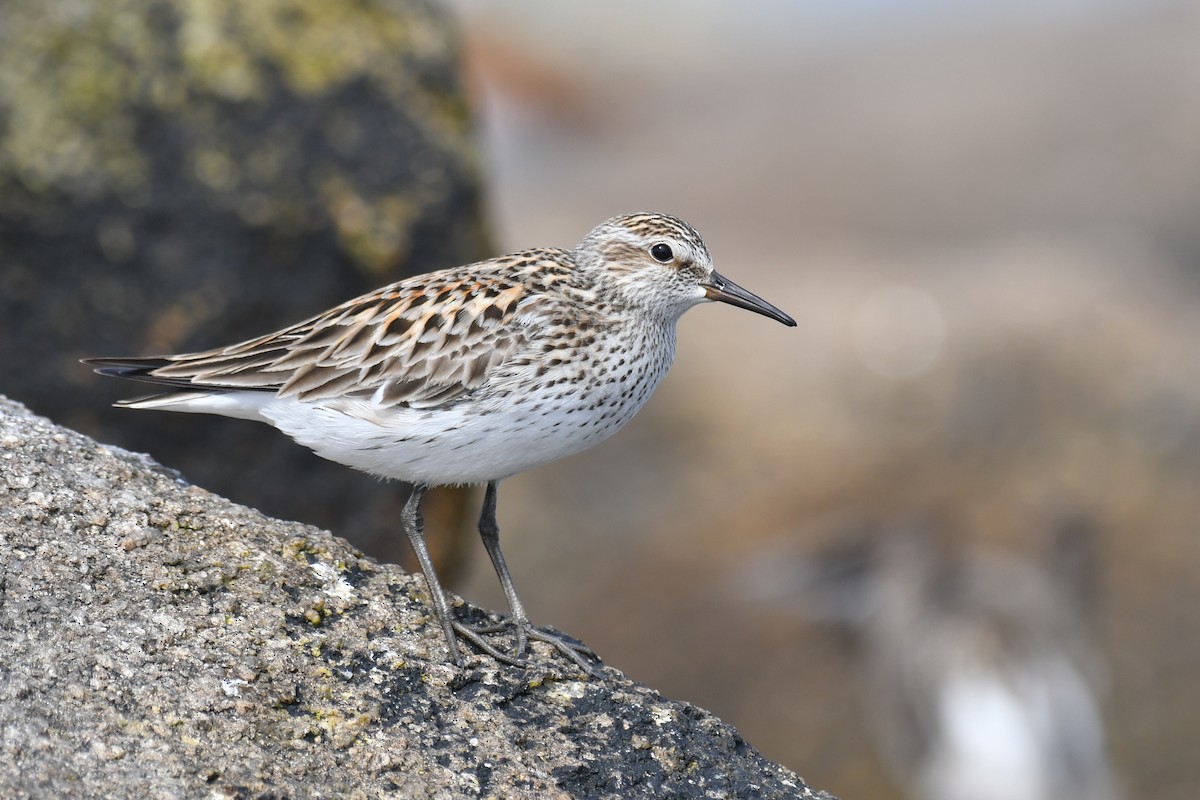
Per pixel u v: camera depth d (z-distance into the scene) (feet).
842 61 100.73
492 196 50.39
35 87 40.22
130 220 40.29
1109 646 50.83
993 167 84.33
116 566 22.00
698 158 91.35
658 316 29.04
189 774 19.57
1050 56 91.97
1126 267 70.54
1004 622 43.06
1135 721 49.03
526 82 100.27
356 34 42.96
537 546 56.08
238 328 40.75
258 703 20.93
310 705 21.34
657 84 104.78
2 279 39.63
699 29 109.19
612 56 106.22
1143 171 81.66
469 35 101.04
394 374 25.86
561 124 98.07
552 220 78.23
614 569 55.83
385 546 41.47
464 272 27.63
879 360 63.26
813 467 59.00
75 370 39.83
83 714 19.80
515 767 21.57
